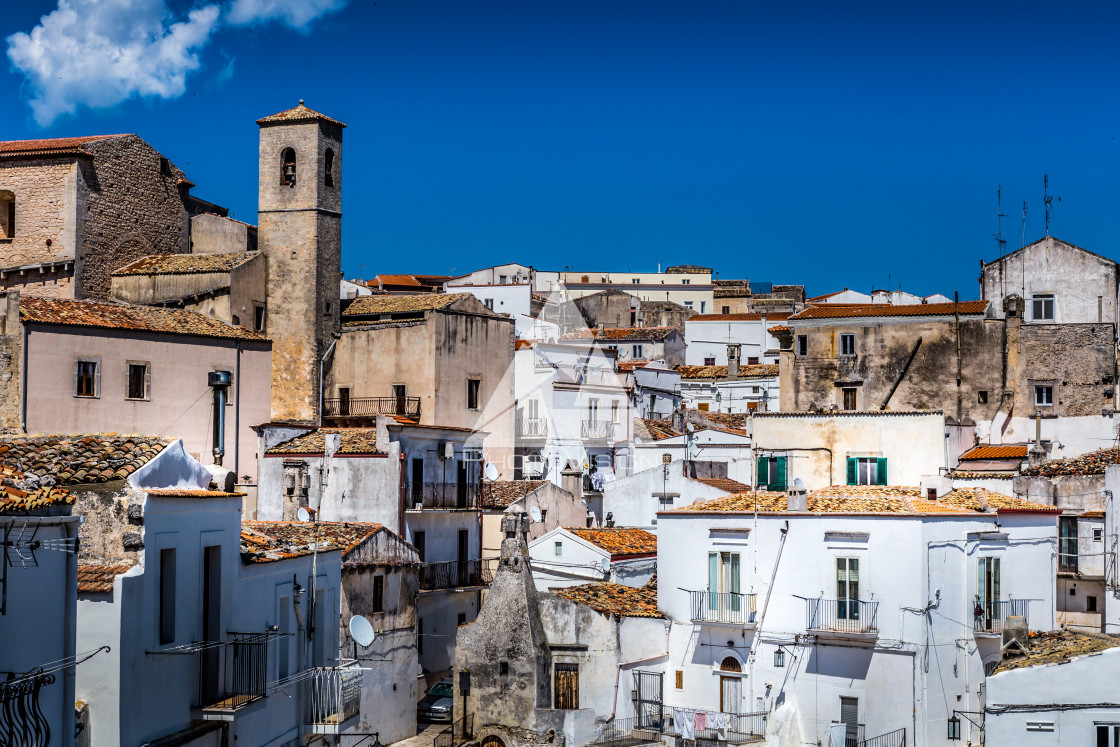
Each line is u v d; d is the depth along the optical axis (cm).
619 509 7244
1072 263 7638
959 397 7519
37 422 5894
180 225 8194
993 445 7125
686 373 10606
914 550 4850
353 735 4506
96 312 6284
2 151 7488
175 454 3441
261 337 6956
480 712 5150
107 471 3200
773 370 10294
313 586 4178
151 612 3186
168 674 3259
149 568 3177
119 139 7694
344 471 5891
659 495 7131
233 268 7444
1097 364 7506
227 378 5847
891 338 7669
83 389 6081
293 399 7694
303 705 4066
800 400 7794
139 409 6297
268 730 3809
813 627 4981
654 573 6394
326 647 4312
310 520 5594
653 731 5103
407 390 7506
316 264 7731
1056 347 7575
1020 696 3756
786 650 5047
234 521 3625
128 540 3130
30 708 2536
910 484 6134
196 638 3406
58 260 7338
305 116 7756
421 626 5944
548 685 5159
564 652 5194
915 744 4791
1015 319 7575
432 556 6159
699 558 5278
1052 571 5250
